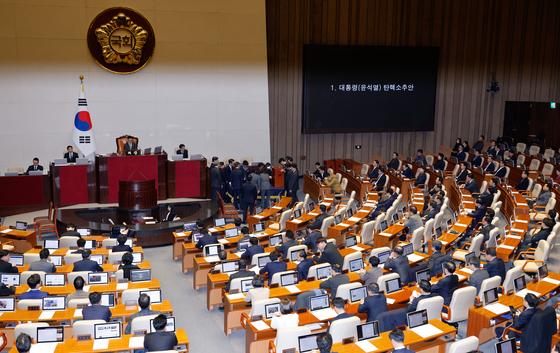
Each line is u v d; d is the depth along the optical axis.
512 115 29.23
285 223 16.98
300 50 25.73
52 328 8.74
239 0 23.95
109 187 20.16
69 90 22.42
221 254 12.88
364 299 10.06
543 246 13.31
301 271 11.97
